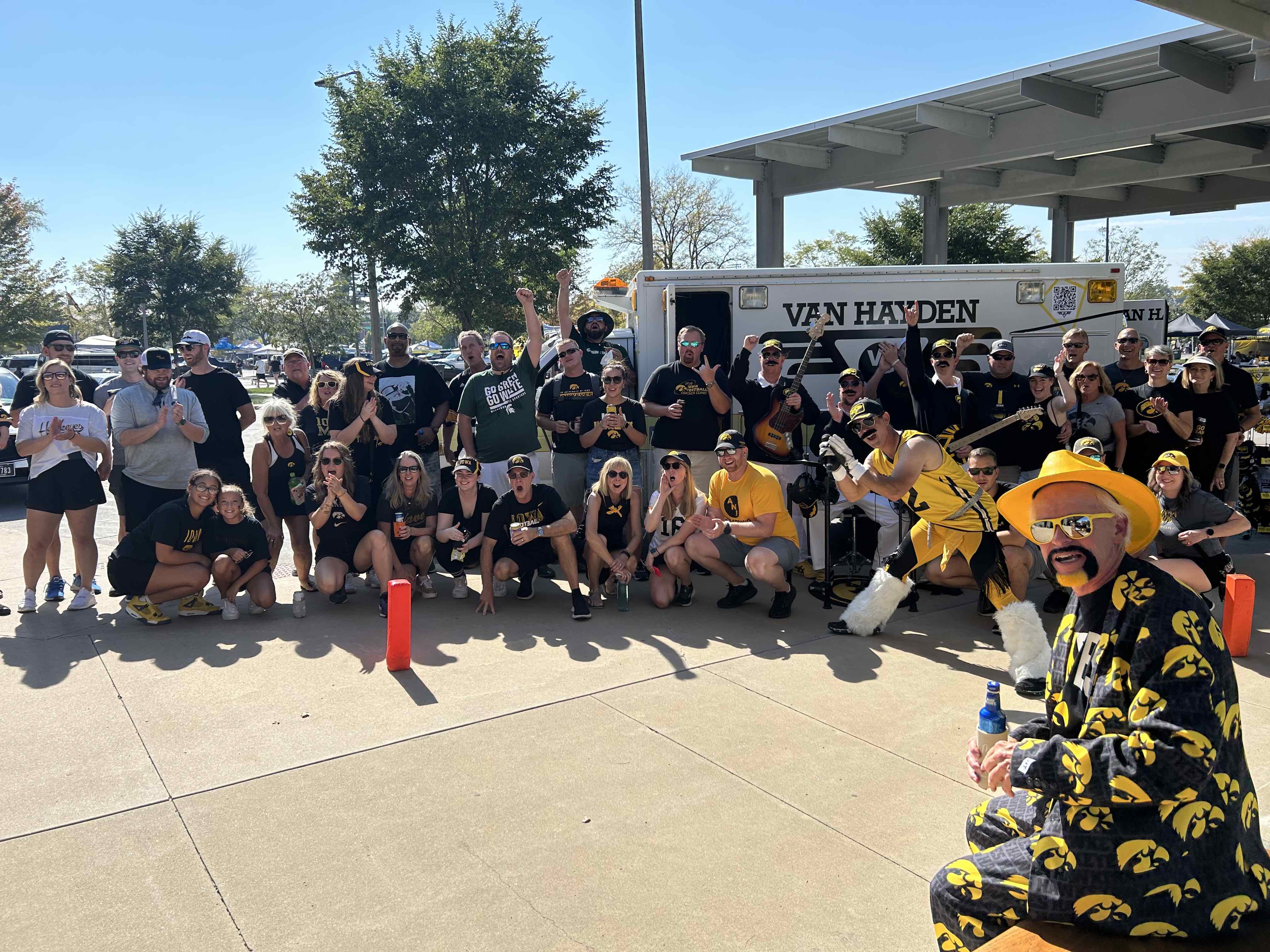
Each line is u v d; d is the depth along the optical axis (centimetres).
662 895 305
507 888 309
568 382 756
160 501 648
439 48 2275
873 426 513
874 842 337
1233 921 190
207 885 309
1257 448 877
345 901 301
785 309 821
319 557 639
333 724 438
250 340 7694
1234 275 3928
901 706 464
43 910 295
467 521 665
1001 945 195
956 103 1249
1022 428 698
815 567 713
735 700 471
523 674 507
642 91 1242
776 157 1491
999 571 503
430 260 2288
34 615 618
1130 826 191
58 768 392
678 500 634
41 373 607
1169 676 184
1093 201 1902
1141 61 1050
